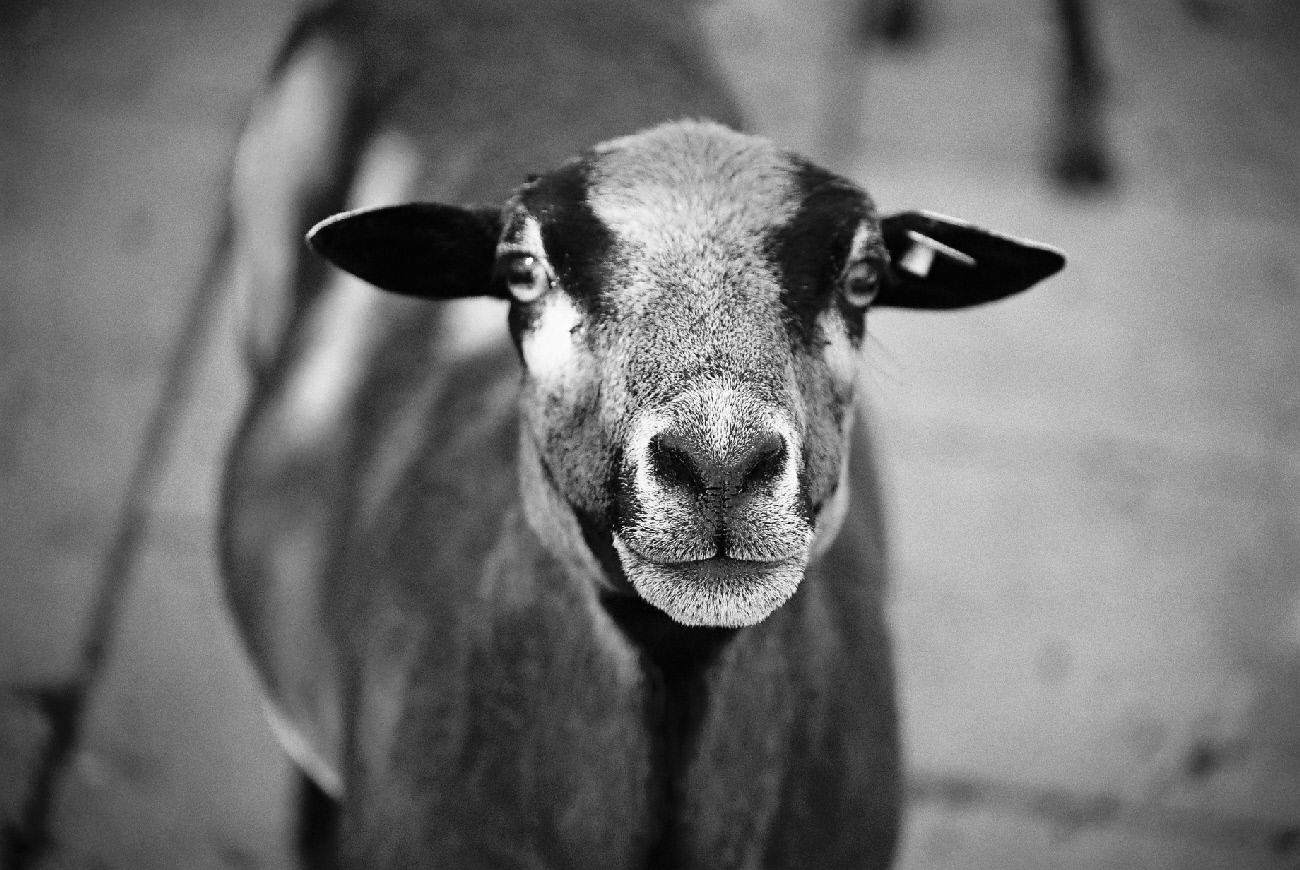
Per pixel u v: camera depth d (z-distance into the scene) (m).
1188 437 5.86
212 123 6.92
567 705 2.98
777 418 2.51
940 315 6.24
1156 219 6.67
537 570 3.02
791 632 3.04
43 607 5.26
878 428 5.80
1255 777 4.89
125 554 5.41
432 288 3.23
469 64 4.39
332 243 3.11
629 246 2.68
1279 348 6.18
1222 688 5.13
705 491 2.50
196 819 4.74
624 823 3.01
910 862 4.62
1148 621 5.31
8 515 5.51
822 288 2.72
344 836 3.40
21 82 7.04
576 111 4.25
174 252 6.39
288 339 4.42
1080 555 5.48
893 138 6.96
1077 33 6.94
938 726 5.00
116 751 4.90
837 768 3.16
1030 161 6.88
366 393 4.03
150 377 5.96
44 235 6.41
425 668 3.21
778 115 7.03
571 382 2.74
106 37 7.31
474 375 3.74
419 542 3.43
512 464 3.34
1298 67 7.49
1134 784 4.87
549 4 4.60
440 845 3.10
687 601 2.57
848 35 7.55
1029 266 3.22
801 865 3.15
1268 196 6.82
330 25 4.75
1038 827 4.74
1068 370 6.07
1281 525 5.60
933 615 5.29
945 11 7.75
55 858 4.62
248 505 4.18
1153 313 6.28
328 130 4.57
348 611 3.63
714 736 2.98
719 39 7.48
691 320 2.58
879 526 3.73
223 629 5.23
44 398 5.86
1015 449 5.79
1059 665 5.18
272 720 4.58
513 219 2.87
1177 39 7.63
